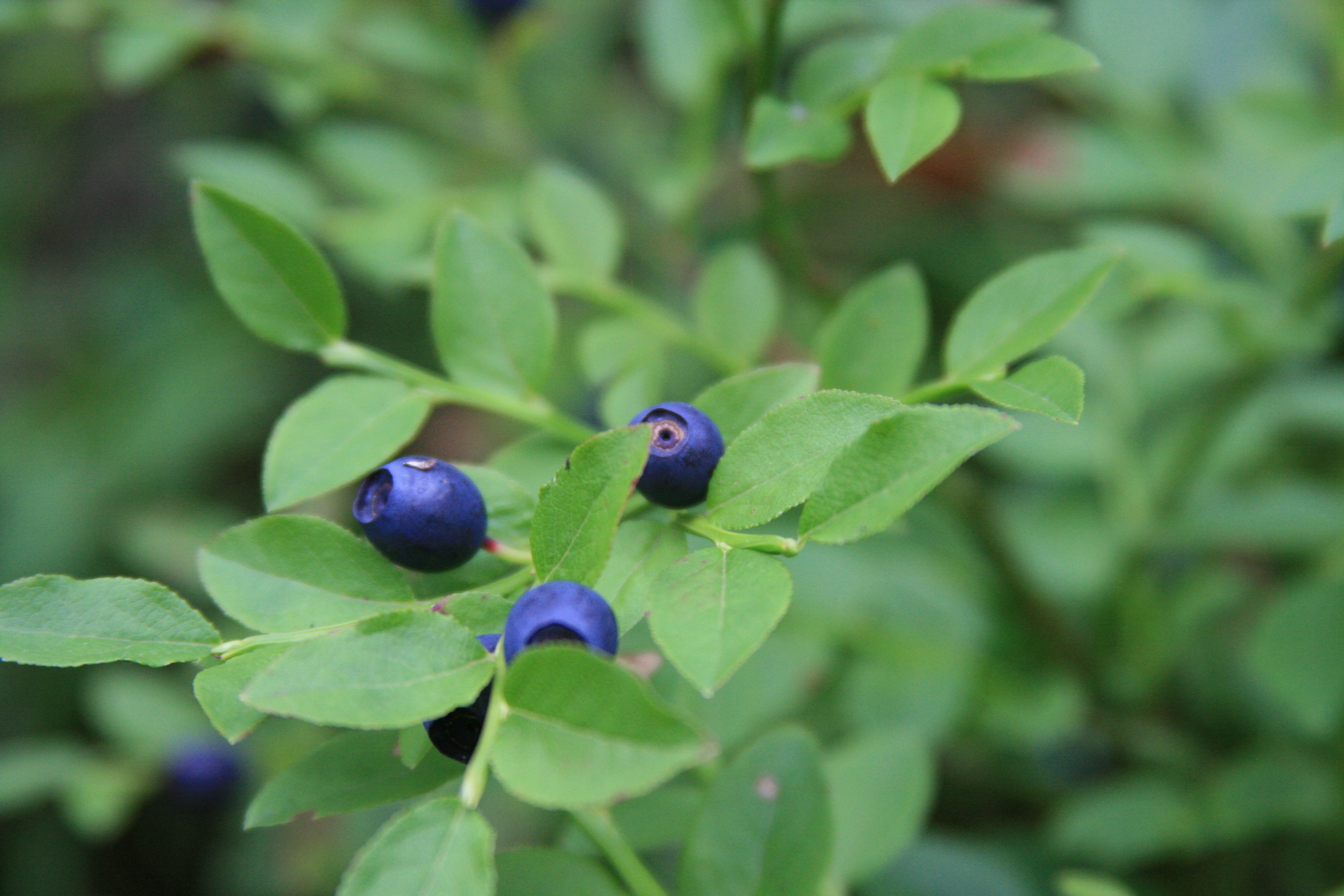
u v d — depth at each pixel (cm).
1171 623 38
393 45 41
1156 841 35
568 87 51
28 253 64
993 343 28
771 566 26
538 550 26
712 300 33
